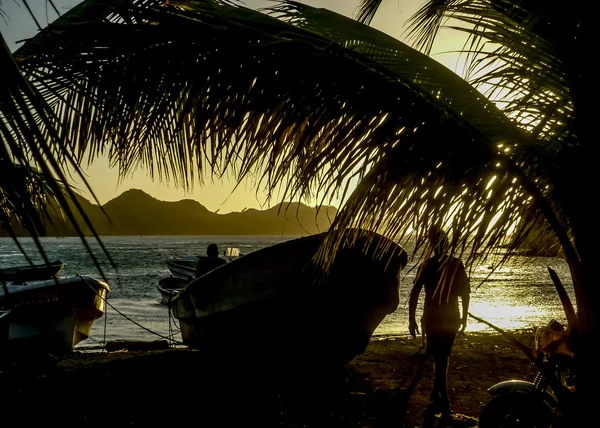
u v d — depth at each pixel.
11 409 5.94
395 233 3.03
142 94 2.96
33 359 8.73
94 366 8.75
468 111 3.05
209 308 8.91
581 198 3.07
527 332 13.91
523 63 3.13
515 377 7.94
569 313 3.37
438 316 5.95
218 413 5.93
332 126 3.02
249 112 3.00
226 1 3.08
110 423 5.52
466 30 3.24
